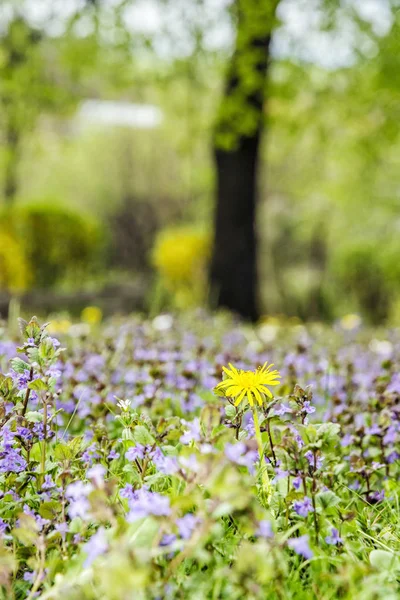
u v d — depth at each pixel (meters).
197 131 12.30
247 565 1.42
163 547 1.49
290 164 21.61
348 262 17.80
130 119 22.75
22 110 12.22
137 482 1.96
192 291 15.84
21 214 13.94
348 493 2.38
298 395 2.01
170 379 3.31
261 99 10.77
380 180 16.61
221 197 11.37
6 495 1.93
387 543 1.98
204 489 1.73
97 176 23.28
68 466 1.88
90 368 3.37
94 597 1.45
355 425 2.68
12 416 2.00
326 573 1.59
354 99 11.63
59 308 10.90
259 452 1.94
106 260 21.47
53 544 1.64
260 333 6.20
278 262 20.84
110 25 10.34
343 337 5.72
